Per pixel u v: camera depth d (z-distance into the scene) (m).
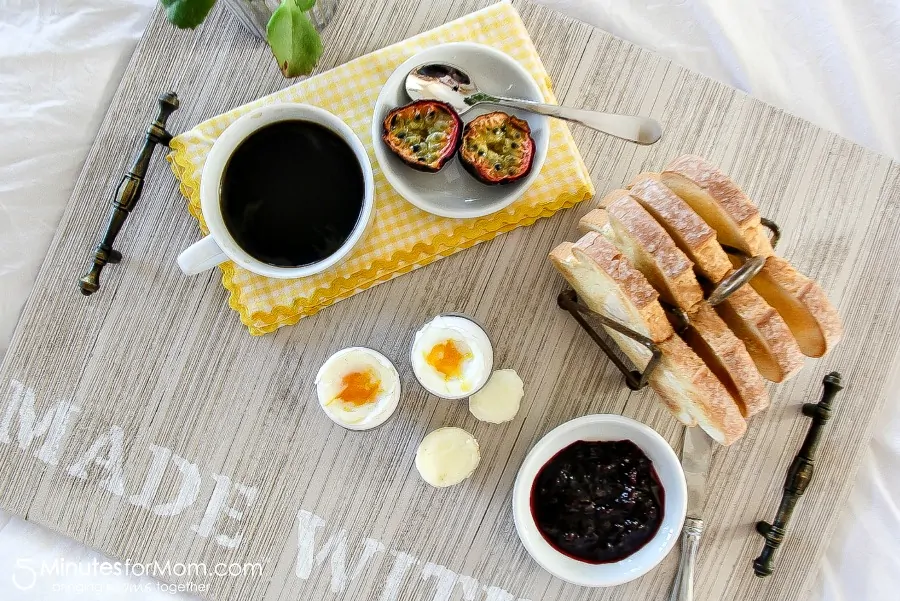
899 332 0.69
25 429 0.69
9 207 0.72
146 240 0.69
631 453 0.67
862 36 0.74
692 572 0.68
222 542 0.69
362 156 0.62
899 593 0.72
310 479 0.69
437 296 0.69
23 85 0.72
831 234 0.70
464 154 0.64
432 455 0.67
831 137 0.69
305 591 0.69
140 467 0.69
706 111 0.69
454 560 0.69
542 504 0.67
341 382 0.67
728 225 0.63
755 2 0.74
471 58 0.65
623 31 0.74
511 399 0.68
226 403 0.69
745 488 0.69
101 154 0.69
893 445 0.73
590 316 0.65
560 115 0.64
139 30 0.73
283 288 0.67
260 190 0.63
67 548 0.73
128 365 0.69
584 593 0.69
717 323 0.62
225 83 0.69
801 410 0.69
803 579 0.69
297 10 0.58
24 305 0.70
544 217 0.69
